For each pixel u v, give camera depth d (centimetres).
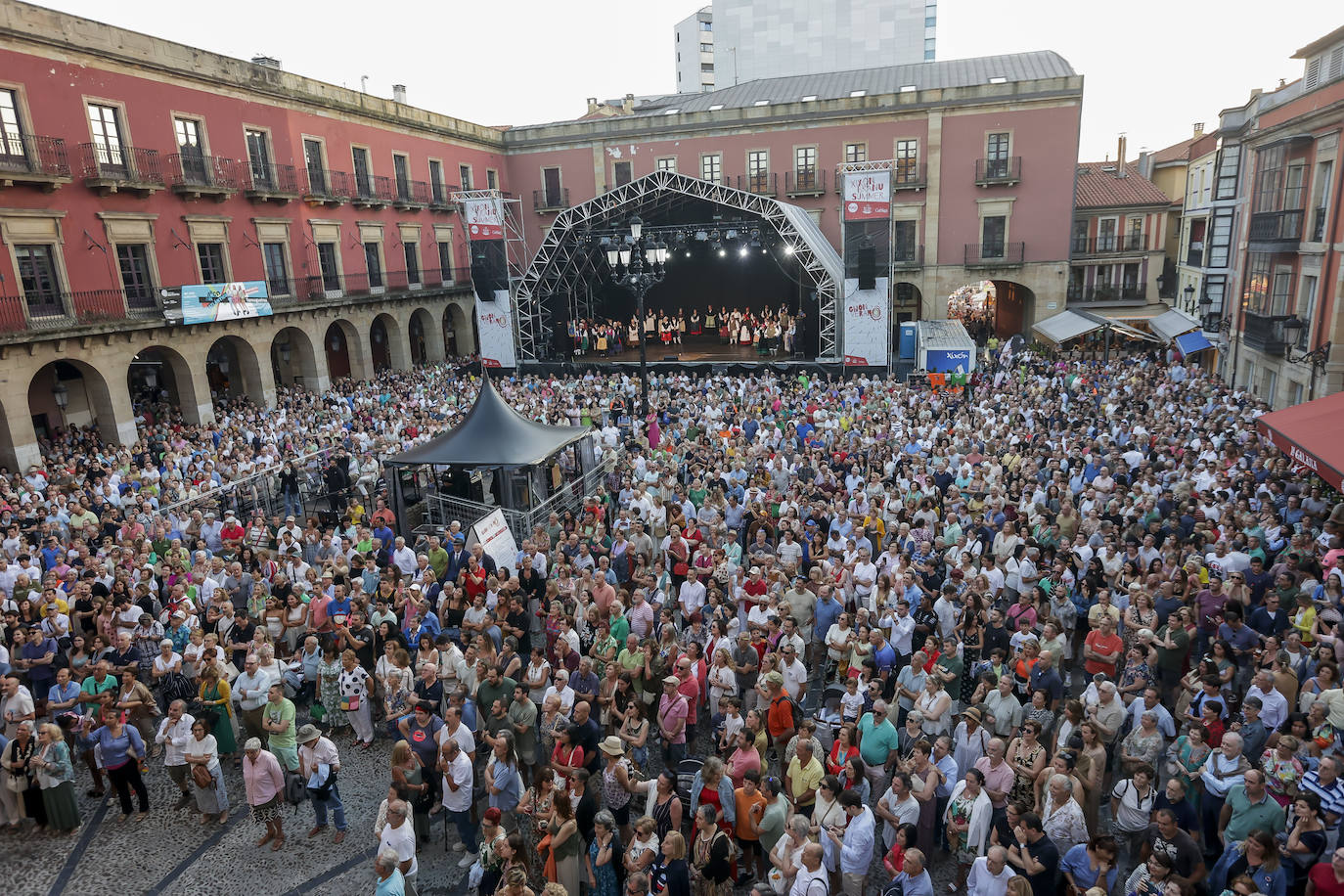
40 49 2159
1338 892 577
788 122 3947
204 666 959
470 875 734
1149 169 4634
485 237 3391
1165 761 787
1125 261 4200
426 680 904
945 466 1554
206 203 2691
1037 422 1938
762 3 7144
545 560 1275
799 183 3988
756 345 3534
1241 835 653
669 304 4369
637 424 2209
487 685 898
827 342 3259
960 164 3762
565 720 834
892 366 3400
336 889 773
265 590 1216
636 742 831
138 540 1355
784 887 635
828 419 2150
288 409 2781
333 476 1855
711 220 3844
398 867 673
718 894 661
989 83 3647
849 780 674
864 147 3878
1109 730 793
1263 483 1356
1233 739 686
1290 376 2217
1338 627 863
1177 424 1828
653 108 4856
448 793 770
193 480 1830
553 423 2230
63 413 2445
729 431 1914
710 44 9481
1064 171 3650
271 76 2953
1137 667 864
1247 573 1058
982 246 3803
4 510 1611
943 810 754
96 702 966
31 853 848
